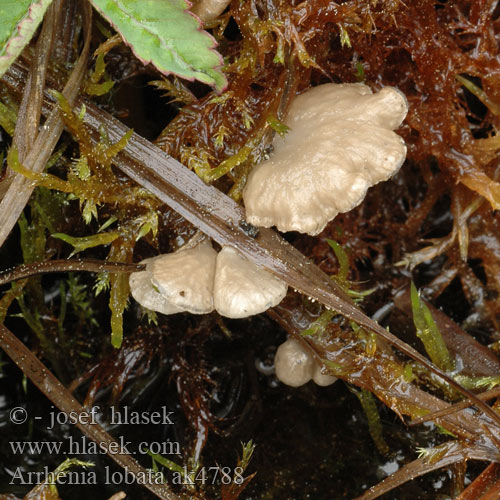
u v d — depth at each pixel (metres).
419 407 0.22
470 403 0.21
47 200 0.22
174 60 0.20
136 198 0.21
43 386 0.21
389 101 0.21
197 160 0.21
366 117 0.21
